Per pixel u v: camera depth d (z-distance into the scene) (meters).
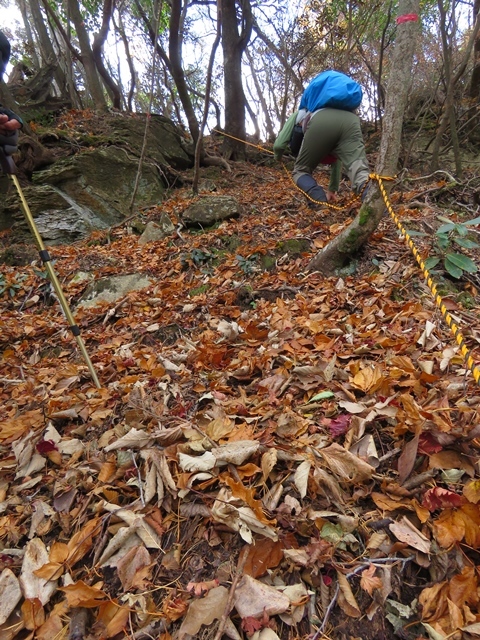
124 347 2.96
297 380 1.92
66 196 6.73
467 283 2.82
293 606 1.05
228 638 1.02
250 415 1.73
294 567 1.13
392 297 2.70
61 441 1.83
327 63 11.14
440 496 1.18
